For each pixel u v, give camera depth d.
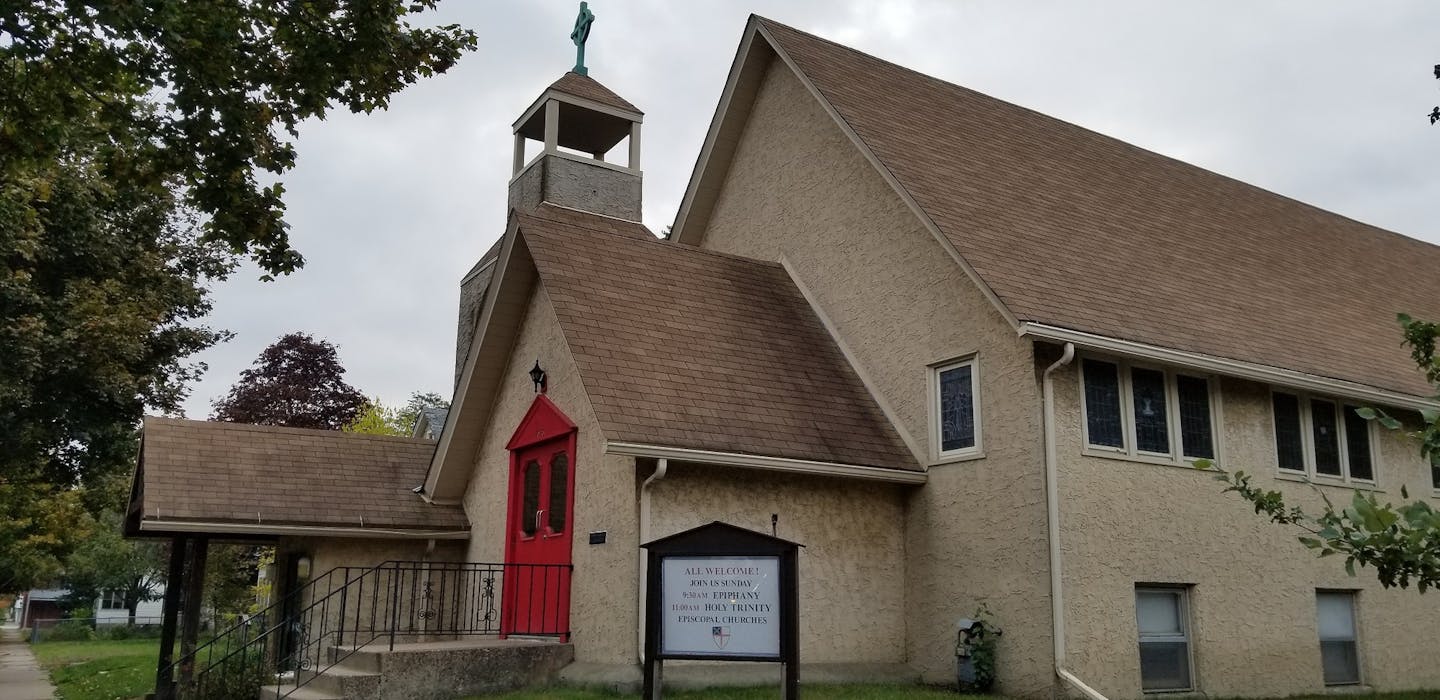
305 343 46.09
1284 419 13.95
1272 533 13.34
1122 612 11.68
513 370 14.82
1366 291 17.98
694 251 15.16
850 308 14.63
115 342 23.12
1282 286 16.23
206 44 10.39
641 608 11.14
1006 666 11.52
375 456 16.41
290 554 15.17
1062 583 11.25
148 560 55.38
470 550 15.50
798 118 16.47
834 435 12.75
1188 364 12.10
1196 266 15.33
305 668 13.20
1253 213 19.42
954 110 17.14
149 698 14.54
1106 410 12.22
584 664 11.54
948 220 12.99
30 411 23.78
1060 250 13.55
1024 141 17.27
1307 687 13.20
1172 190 18.44
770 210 16.80
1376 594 14.36
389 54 11.37
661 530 11.38
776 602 8.35
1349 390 13.43
